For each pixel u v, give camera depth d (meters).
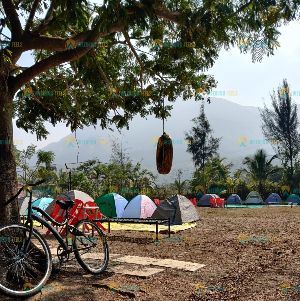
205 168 47.03
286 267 7.24
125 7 6.30
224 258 8.22
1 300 5.21
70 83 9.55
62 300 5.34
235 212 23.34
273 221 15.48
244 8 7.10
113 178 33.59
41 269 5.82
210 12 6.89
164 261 7.85
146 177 36.59
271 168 49.09
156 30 8.40
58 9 8.12
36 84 9.18
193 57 9.09
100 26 6.33
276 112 55.22
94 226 7.00
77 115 9.56
